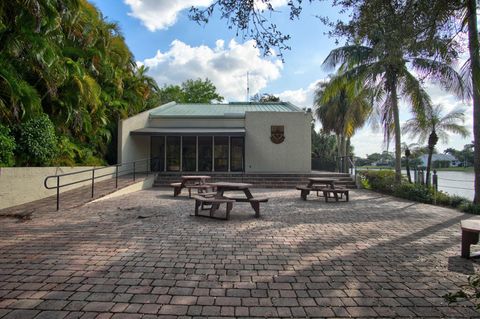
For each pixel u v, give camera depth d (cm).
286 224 789
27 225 746
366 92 1684
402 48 544
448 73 1059
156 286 407
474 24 497
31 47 1098
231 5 434
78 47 1603
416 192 1315
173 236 657
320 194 1448
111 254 534
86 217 842
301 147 2141
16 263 487
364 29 530
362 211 1005
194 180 1448
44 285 406
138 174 1875
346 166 2191
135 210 953
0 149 1033
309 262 507
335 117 3069
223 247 584
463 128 1869
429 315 344
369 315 341
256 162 2133
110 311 340
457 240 657
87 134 1672
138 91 2320
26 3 986
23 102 1117
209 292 391
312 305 361
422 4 453
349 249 582
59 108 1429
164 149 2156
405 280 439
